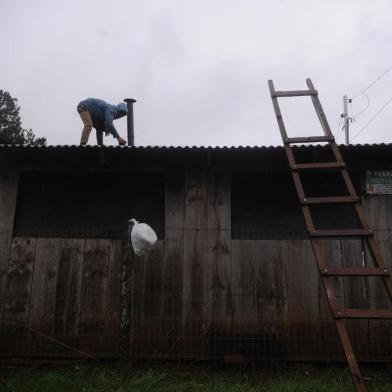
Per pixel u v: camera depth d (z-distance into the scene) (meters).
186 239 6.17
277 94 5.84
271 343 5.79
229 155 6.16
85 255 6.12
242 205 6.41
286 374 5.50
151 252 6.10
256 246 6.14
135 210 6.41
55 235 6.28
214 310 5.93
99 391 4.57
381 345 5.75
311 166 4.92
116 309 5.94
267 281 6.02
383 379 5.35
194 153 6.09
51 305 5.95
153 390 4.69
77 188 6.48
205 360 5.76
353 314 3.84
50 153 6.16
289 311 5.90
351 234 4.30
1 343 5.82
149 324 5.86
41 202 6.42
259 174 6.48
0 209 6.24
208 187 6.34
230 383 5.13
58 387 4.70
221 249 6.14
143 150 5.97
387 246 6.07
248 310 5.93
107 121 8.06
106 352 5.80
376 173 6.28
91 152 6.07
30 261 6.09
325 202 4.59
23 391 4.58
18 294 5.98
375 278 5.92
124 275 4.90
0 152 6.14
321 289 5.96
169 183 6.36
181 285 6.01
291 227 6.32
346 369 5.60
